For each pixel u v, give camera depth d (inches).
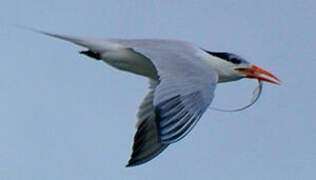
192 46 671.8
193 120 578.9
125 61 695.7
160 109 576.4
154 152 661.3
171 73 604.7
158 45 661.9
